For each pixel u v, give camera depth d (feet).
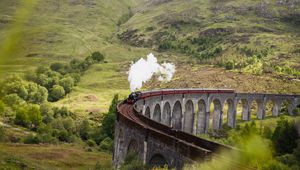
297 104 382.22
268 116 376.27
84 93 510.99
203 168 66.54
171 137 89.97
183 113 285.43
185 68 607.37
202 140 80.59
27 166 130.52
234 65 561.43
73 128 311.88
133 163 106.83
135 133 117.50
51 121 321.11
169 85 517.55
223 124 347.97
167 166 89.66
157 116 252.01
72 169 179.63
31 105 312.09
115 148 147.02
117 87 552.41
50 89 479.82
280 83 461.37
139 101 209.77
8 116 298.76
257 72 498.69
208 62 643.86
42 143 250.98
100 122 370.12
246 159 18.24
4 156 128.47
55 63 594.65
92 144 273.95
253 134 18.07
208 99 315.58
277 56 644.27
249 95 355.77
